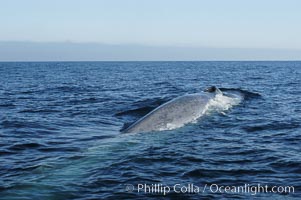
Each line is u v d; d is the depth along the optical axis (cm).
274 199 1565
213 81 8456
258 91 5684
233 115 3291
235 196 1597
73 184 1706
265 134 2697
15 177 1814
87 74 13688
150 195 1603
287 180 1770
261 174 1852
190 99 3189
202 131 2725
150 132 2647
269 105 3981
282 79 9050
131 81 9019
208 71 15412
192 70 17138
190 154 2156
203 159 2072
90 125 3073
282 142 2467
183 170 1902
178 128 2759
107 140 2486
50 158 2125
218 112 3259
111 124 3109
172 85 7319
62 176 1800
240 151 2238
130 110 3659
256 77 10100
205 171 1886
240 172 1880
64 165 1962
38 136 2705
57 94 5722
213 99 3481
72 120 3316
